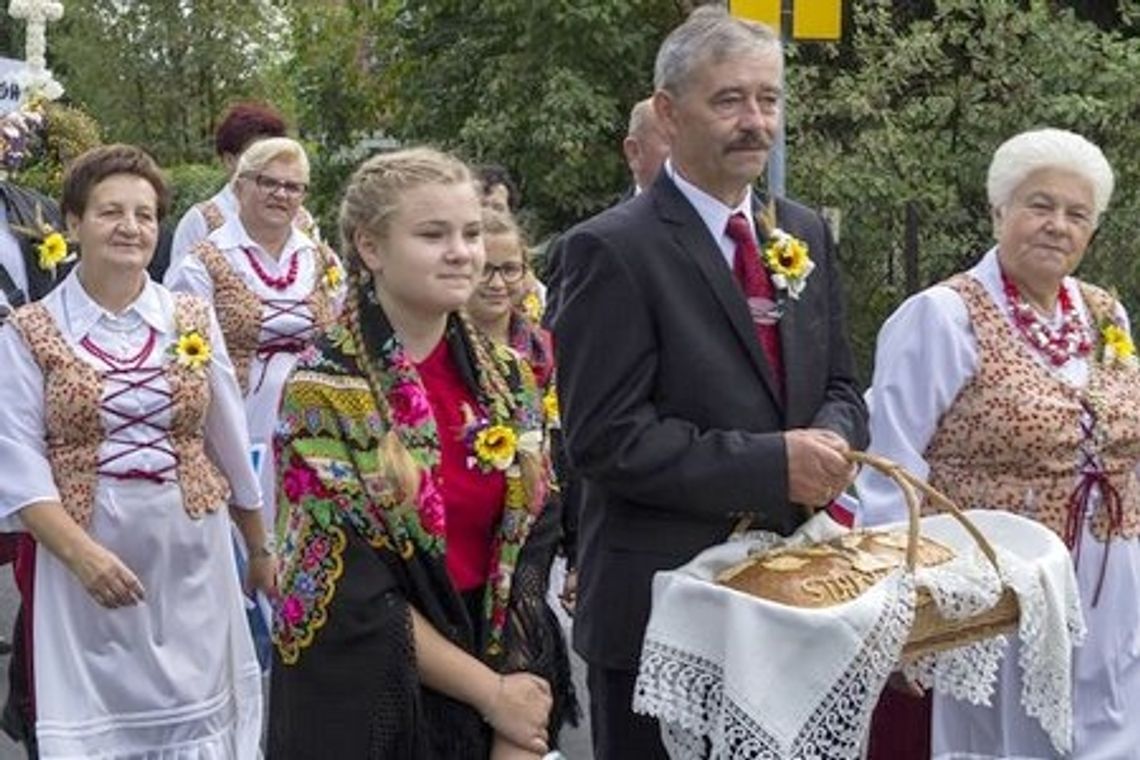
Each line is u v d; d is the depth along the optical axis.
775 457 4.00
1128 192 11.70
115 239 5.48
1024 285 5.20
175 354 5.57
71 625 5.46
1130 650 5.28
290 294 7.59
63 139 9.48
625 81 15.20
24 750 6.83
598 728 4.38
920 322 5.14
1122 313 5.36
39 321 5.48
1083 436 5.12
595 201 15.20
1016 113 12.09
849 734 3.80
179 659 5.59
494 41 15.66
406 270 3.67
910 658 3.99
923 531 4.43
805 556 3.99
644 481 4.06
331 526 3.60
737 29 4.14
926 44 12.10
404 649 3.59
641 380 4.11
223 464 5.87
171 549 5.55
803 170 12.00
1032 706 4.25
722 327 4.16
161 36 27.98
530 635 3.77
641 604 4.20
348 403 3.63
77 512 5.43
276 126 8.86
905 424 5.11
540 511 3.81
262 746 6.16
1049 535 4.36
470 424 3.74
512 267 5.79
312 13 18.61
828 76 12.96
